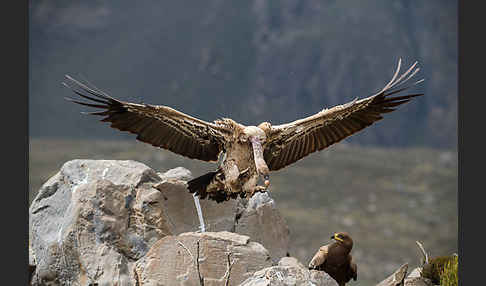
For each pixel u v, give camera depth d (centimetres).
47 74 8069
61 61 8256
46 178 5281
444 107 8519
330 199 5406
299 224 4809
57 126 7362
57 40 8644
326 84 8338
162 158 5722
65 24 8819
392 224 5009
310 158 6562
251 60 8400
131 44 8375
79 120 7450
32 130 7225
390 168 6419
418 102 8500
